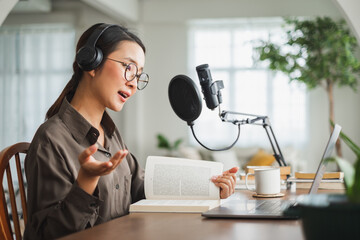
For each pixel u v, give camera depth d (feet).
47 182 4.25
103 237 3.22
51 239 3.89
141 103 28.37
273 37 27.20
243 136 27.40
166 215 4.18
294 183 6.60
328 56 23.27
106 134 5.41
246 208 4.28
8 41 28.07
